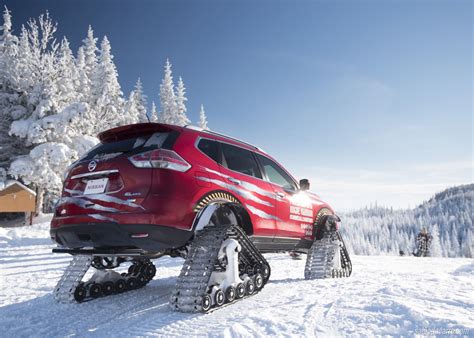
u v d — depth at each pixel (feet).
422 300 11.28
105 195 11.71
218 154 14.03
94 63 136.46
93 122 103.14
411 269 25.03
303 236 18.51
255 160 16.17
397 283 14.44
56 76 101.04
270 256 36.19
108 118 113.70
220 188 13.26
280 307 11.71
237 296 12.67
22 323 11.69
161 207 11.17
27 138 92.38
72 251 13.09
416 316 9.50
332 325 9.62
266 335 9.11
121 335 9.87
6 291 18.08
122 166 11.72
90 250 12.78
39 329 11.00
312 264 18.89
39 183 89.10
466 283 14.11
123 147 12.41
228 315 11.01
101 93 116.78
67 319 11.96
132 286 16.96
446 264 30.48
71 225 12.03
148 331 9.94
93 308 13.33
